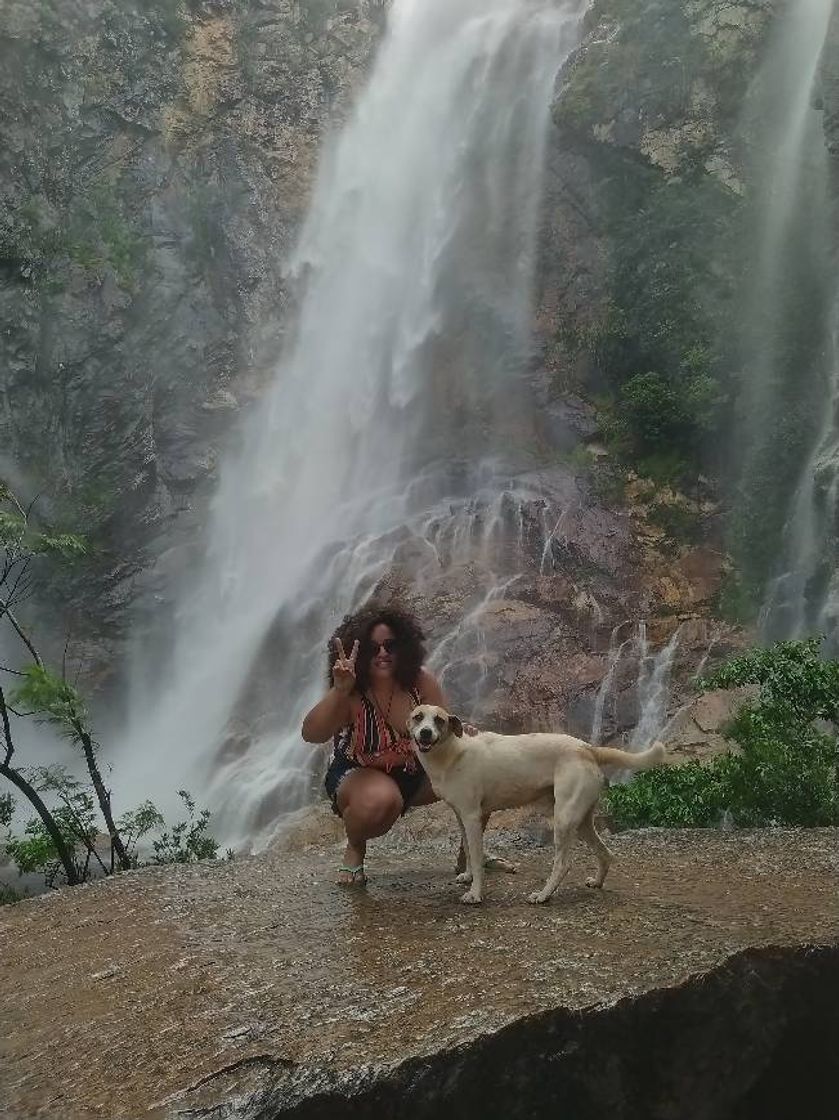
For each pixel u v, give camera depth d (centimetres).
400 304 2783
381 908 533
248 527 2581
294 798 1764
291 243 2802
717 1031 392
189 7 2795
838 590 1647
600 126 2416
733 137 2219
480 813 526
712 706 1464
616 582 2019
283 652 2161
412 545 2158
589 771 521
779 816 801
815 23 2095
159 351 2577
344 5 2989
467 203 2764
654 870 612
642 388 2211
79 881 973
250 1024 385
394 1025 368
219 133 2781
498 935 462
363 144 2953
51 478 2420
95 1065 373
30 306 2422
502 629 1886
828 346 1933
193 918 555
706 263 2205
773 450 1969
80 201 2569
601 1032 367
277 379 2711
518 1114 350
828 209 1955
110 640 2444
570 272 2545
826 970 428
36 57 2525
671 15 2331
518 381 2511
